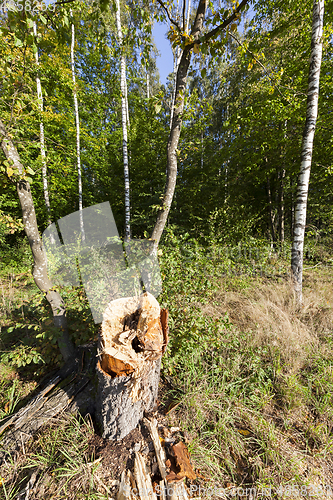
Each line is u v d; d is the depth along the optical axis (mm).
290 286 4020
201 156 9492
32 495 1290
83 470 1385
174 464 1408
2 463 1515
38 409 1845
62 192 9133
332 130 5625
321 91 5629
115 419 1523
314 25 3615
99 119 10781
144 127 9211
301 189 3941
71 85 7832
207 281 2541
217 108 12258
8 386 2354
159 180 9070
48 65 6949
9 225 2119
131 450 1478
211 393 2043
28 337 2666
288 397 2027
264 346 2645
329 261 6039
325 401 1984
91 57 6809
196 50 2264
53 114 6910
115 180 9695
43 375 2428
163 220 2646
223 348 2559
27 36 1896
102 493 1290
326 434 1751
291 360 2459
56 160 7535
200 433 1731
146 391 1639
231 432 1716
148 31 2590
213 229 6930
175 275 2439
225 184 9133
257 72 7922
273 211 9938
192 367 2205
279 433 1764
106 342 1463
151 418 1682
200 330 2412
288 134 6844
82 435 1602
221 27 2229
